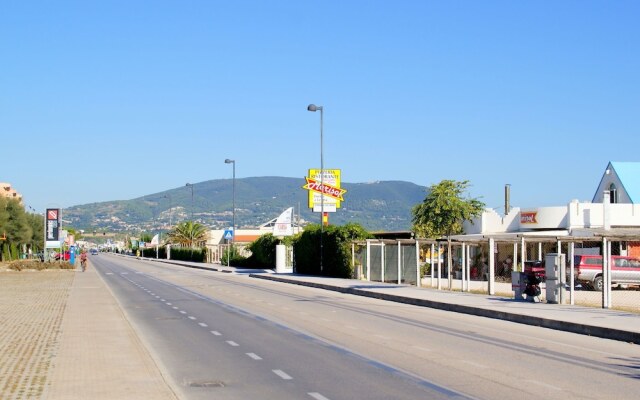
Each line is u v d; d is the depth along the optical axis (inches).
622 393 402.9
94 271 2613.2
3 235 4069.9
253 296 1248.8
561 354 560.4
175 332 706.2
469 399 385.7
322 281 1622.8
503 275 1857.8
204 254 3868.1
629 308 917.8
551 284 982.4
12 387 415.5
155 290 1433.3
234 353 561.9
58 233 3080.7
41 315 883.4
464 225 2491.4
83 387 415.2
